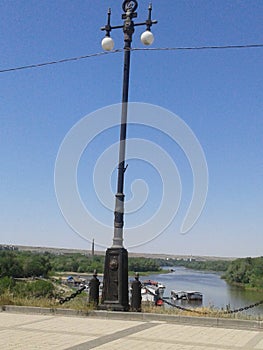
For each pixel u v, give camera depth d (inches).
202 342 357.4
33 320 458.9
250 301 1683.1
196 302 1566.2
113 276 500.7
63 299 558.9
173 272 4542.3
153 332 398.6
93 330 405.1
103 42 525.0
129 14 527.5
